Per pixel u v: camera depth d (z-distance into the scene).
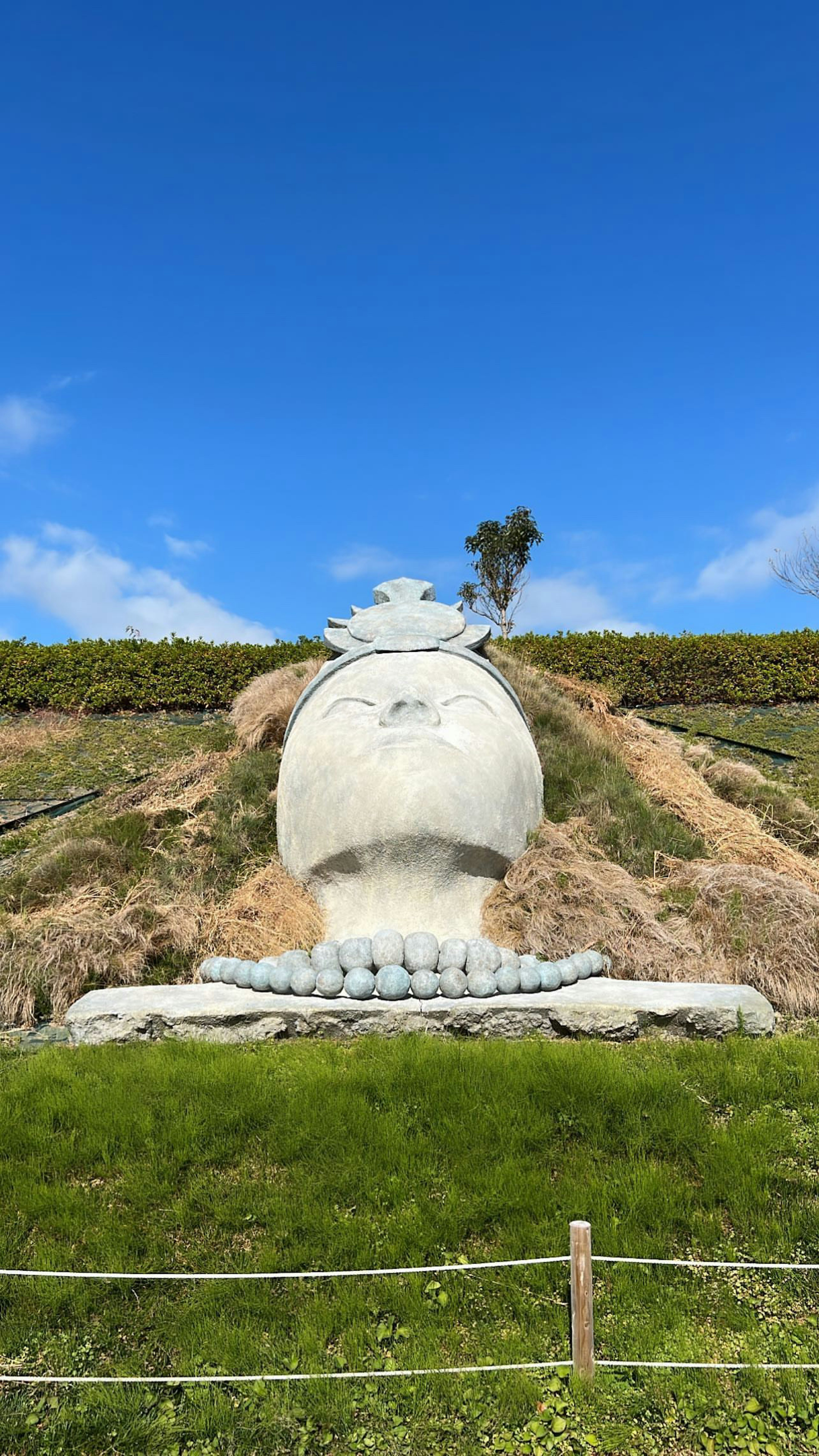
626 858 7.55
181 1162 3.85
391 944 5.65
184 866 7.70
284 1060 4.84
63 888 7.52
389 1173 3.75
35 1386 2.90
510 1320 3.14
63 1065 4.81
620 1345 3.00
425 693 7.25
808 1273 3.29
